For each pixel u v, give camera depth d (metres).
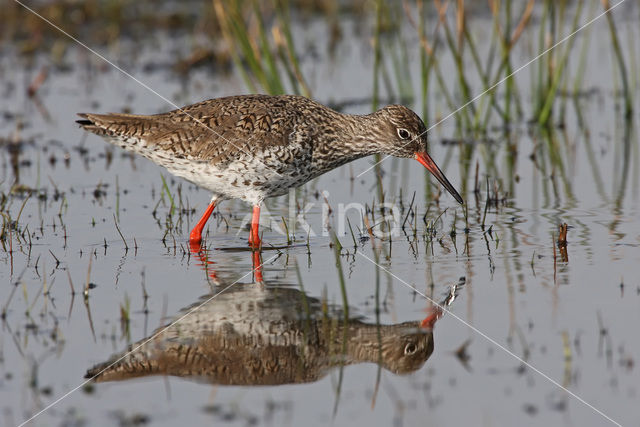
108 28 27.19
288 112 13.88
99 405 8.59
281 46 19.52
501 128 20.64
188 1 30.12
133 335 10.01
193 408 8.54
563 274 11.67
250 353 9.66
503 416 8.36
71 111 21.28
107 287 11.54
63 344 9.76
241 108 13.68
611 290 11.06
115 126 13.31
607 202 15.22
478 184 16.52
